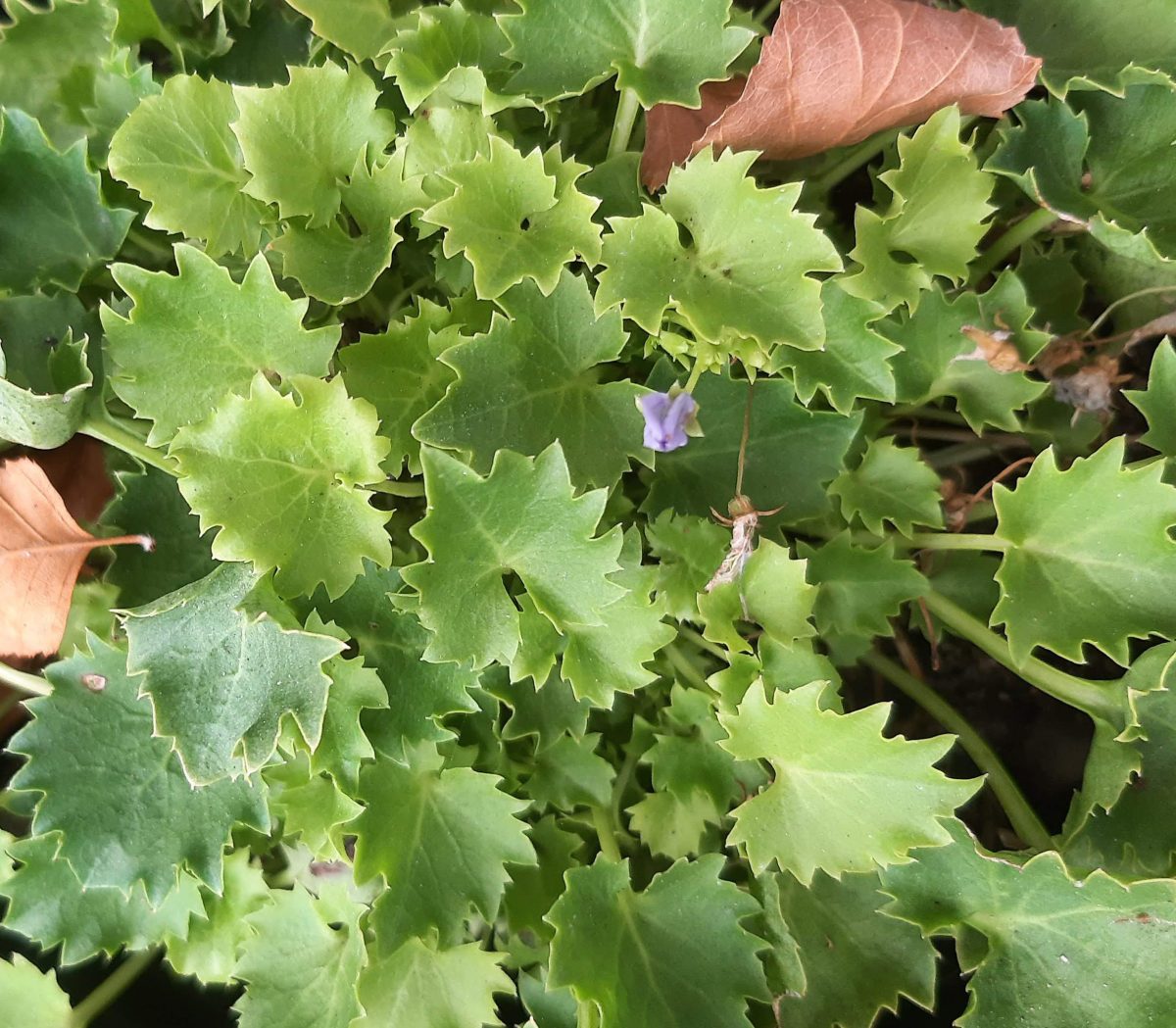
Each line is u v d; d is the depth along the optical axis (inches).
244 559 5.0
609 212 6.1
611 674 5.5
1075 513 5.7
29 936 6.0
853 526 6.6
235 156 6.0
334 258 5.8
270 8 6.7
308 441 5.2
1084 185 6.4
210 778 5.2
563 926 5.3
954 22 5.6
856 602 6.1
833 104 5.7
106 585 6.1
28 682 6.1
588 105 6.6
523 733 5.8
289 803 5.6
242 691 5.3
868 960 6.0
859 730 5.0
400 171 5.8
